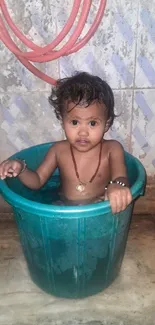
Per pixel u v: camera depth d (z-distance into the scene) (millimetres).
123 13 1229
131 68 1320
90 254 1072
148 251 1341
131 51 1291
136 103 1382
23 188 1316
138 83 1347
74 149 1236
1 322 1086
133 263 1288
